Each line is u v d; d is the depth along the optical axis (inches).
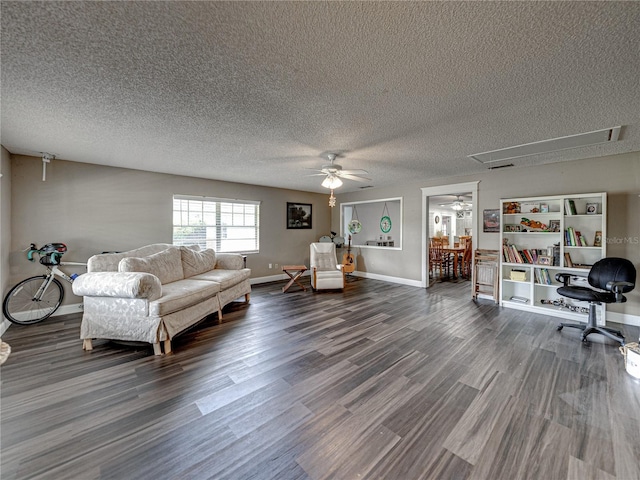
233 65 64.9
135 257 134.1
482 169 173.6
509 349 105.8
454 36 54.6
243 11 48.5
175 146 125.4
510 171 172.1
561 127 102.2
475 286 182.7
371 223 334.0
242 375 86.9
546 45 57.1
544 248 160.4
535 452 56.3
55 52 59.3
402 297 188.2
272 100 82.2
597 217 141.6
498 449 57.2
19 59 61.6
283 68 66.1
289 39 55.7
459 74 68.3
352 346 108.6
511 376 86.1
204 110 88.9
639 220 131.4
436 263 288.5
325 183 146.3
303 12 48.7
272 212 246.1
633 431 62.1
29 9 47.0
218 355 100.7
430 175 193.2
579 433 61.6
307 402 73.4
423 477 50.8
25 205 137.8
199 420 66.2
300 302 174.6
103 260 125.0
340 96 79.7
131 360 96.7
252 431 62.7
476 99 81.3
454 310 157.2
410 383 82.4
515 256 162.4
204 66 65.3
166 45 57.5
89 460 54.5
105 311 104.1
